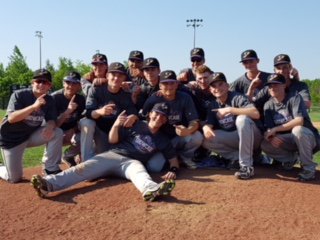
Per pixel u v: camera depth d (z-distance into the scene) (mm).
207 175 5836
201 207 4727
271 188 5293
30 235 4277
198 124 6152
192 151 6305
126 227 4348
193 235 4137
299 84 6438
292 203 4848
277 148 6227
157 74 6582
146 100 6383
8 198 5230
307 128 5805
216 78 5992
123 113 5707
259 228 4234
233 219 4422
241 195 5047
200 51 7461
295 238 4043
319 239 4027
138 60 6969
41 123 5883
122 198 5031
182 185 5363
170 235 4148
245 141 5641
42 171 6797
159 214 4586
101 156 5555
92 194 5203
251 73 6812
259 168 6449
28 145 5988
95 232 4285
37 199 5141
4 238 4215
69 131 6730
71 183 5328
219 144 6203
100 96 6102
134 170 5312
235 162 6176
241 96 6027
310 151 5707
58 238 4195
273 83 5793
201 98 6695
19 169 5930
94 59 7043
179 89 6551
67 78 6523
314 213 4590
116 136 5625
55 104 6082
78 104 6664
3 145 5785
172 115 6133
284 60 6242
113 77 5938
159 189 4805
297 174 6074
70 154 6789
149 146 5691
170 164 5941
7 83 47969
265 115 6168
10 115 5523
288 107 5895
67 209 4832
